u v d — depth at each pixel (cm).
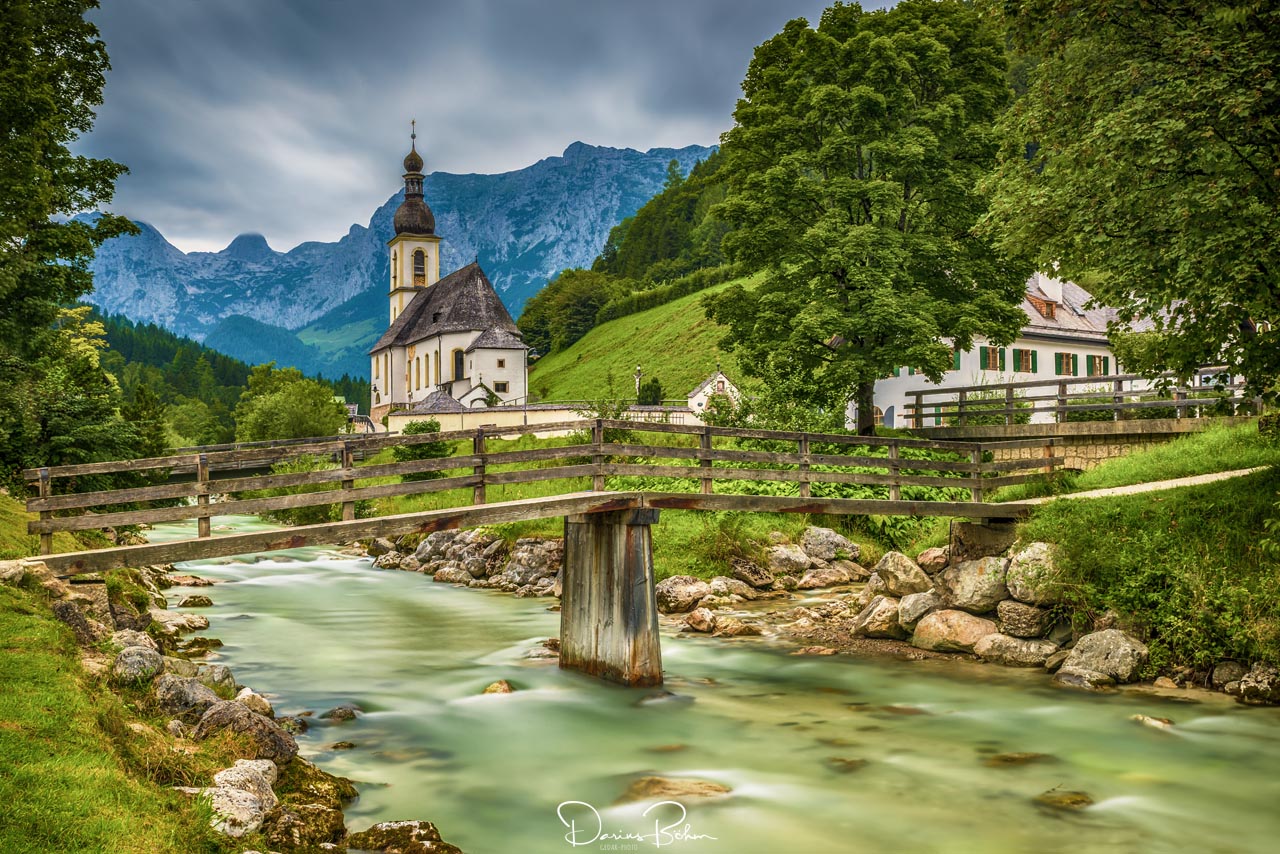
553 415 7481
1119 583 1608
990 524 1892
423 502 3794
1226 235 1376
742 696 1464
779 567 2580
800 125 3241
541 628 2092
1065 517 1767
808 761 1155
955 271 3177
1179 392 2595
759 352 3366
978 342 4425
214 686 1223
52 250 2477
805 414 3178
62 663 941
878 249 3017
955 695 1456
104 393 2956
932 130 3184
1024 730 1274
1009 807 1000
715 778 1092
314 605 2448
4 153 2208
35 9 2522
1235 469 2039
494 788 1053
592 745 1220
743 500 1672
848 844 904
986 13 1803
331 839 838
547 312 16000
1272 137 1409
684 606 2253
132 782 749
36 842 625
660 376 10356
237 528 4538
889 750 1196
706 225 16038
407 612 2325
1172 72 1482
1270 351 1627
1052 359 4819
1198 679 1468
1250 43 1405
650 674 1515
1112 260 1584
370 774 1091
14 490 2333
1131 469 2211
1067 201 1620
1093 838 920
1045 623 1664
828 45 3241
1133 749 1190
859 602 2066
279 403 8588
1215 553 1582
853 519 2897
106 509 2645
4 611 1035
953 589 1842
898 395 4644
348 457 1359
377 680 1567
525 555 2814
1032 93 1781
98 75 2762
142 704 981
